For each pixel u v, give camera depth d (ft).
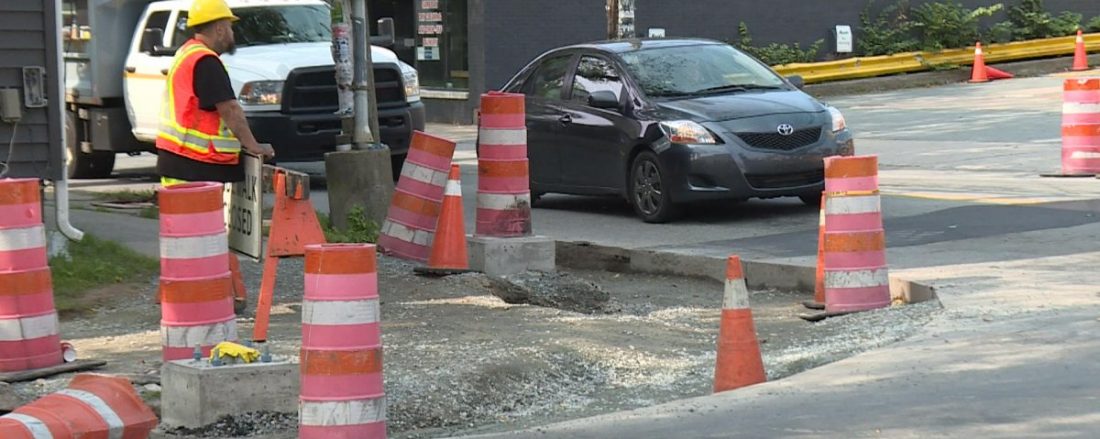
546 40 119.03
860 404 26.86
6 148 44.24
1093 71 136.46
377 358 24.62
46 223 45.44
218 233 31.42
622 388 31.78
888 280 38.86
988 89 122.83
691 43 61.98
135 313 39.73
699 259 47.42
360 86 52.60
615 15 84.23
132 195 67.51
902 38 137.18
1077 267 40.78
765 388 28.78
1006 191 59.36
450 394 30.48
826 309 38.55
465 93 118.83
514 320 38.63
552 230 56.34
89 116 78.54
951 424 25.02
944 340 31.78
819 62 131.34
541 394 31.32
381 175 52.13
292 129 68.49
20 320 32.09
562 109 61.41
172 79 36.68
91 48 76.33
